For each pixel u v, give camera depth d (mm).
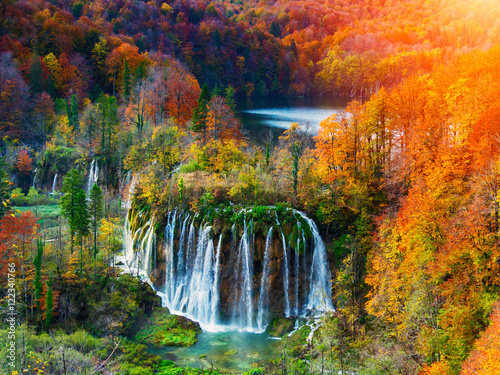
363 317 54594
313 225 63812
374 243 58125
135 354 50688
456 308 39156
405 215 52000
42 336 47812
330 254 63188
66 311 56000
